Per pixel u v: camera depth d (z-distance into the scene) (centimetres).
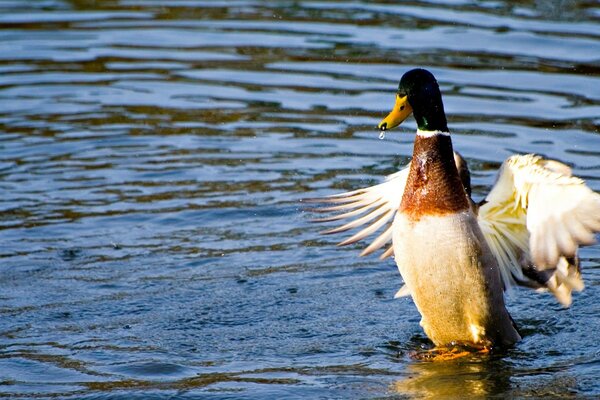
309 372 881
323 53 1805
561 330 995
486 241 912
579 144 1424
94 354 919
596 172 1330
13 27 1995
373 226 1024
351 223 1026
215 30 1959
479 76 1673
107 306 1034
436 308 923
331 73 1722
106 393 830
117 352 925
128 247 1184
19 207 1281
